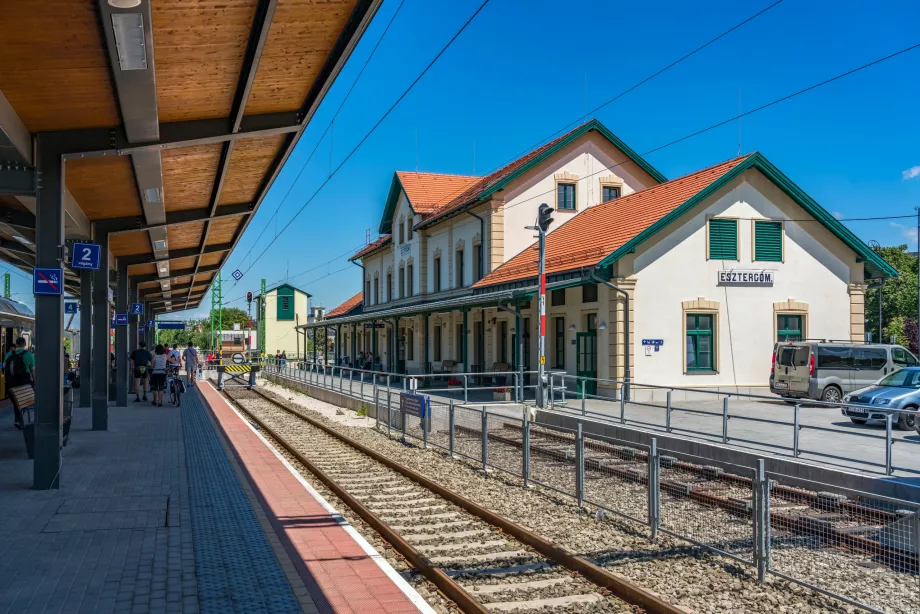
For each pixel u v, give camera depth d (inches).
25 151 373.1
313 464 503.8
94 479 420.5
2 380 796.0
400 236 1673.2
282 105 411.8
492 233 1217.4
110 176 491.5
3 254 767.1
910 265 2402.8
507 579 268.1
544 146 1330.0
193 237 842.8
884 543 257.4
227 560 267.6
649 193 1066.1
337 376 1089.4
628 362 882.8
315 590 240.1
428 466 515.2
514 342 1139.3
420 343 1560.0
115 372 965.8
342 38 331.3
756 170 949.2
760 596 249.0
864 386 839.7
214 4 277.4
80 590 231.1
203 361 2404.0
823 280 975.0
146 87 321.7
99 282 658.2
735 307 936.3
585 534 328.5
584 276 898.1
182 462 481.7
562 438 460.4
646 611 235.6
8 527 310.5
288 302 3038.9
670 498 368.5
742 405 853.2
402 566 285.4
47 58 297.4
